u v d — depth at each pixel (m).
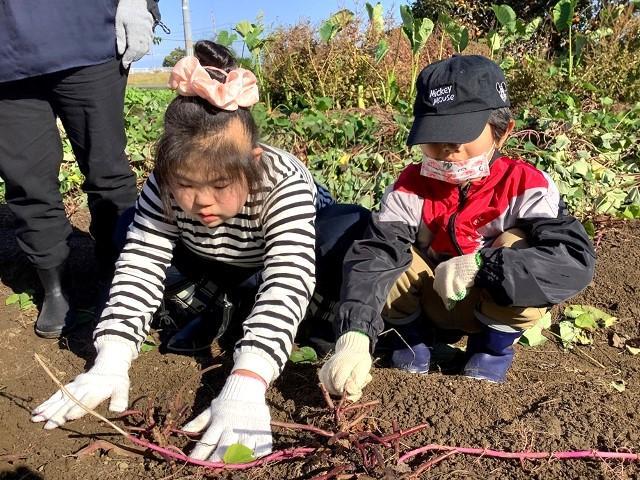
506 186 1.16
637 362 1.38
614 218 2.14
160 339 1.44
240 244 1.21
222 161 0.98
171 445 1.02
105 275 1.75
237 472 0.95
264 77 3.92
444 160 1.13
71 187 2.48
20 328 1.53
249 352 1.03
